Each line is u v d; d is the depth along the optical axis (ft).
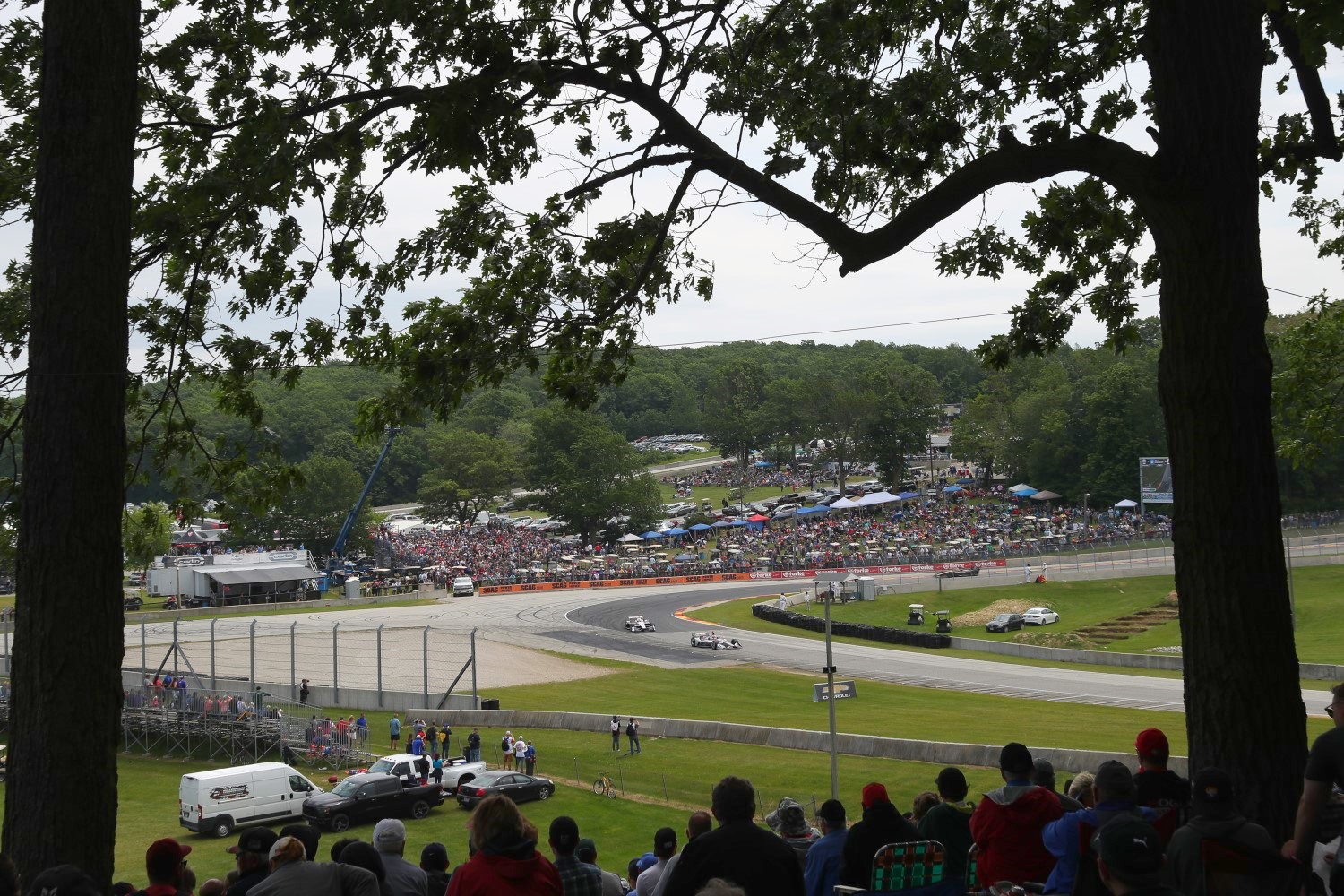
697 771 119.44
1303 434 67.97
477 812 20.39
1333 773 20.76
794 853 20.80
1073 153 30.45
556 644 229.86
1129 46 41.34
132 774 126.00
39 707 25.81
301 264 40.19
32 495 26.53
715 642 224.94
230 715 136.77
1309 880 23.44
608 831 97.14
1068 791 29.55
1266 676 27.17
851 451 563.48
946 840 27.45
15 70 37.04
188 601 311.47
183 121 37.50
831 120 39.11
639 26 36.81
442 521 533.55
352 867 23.35
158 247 37.01
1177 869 20.26
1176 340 28.78
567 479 461.78
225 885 29.86
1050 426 450.71
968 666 198.59
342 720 134.31
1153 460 297.12
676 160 37.06
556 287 40.55
